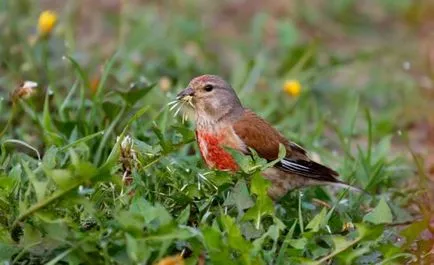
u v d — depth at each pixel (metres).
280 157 10.16
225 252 8.80
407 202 11.74
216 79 11.65
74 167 8.76
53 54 14.94
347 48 18.61
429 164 13.89
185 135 10.45
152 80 14.86
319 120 14.18
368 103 16.31
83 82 12.21
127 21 17.58
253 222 9.59
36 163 10.69
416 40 19.08
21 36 15.03
